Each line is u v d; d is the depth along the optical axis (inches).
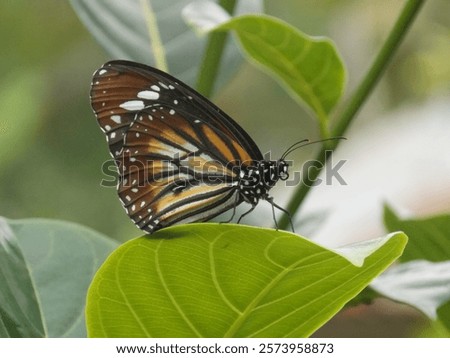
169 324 18.0
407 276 19.9
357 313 24.1
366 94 20.1
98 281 17.8
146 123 19.7
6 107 26.3
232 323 18.0
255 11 21.4
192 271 17.8
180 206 20.0
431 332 22.7
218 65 20.6
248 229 17.4
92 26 21.0
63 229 20.0
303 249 17.5
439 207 28.6
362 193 28.9
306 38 19.7
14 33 29.1
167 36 21.3
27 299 18.6
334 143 20.2
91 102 19.5
